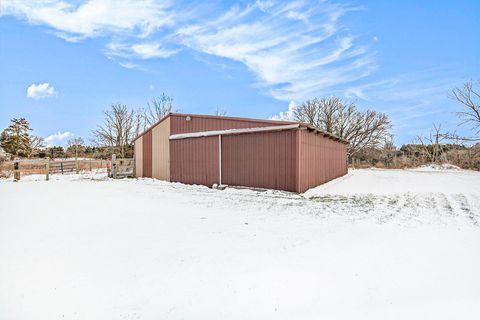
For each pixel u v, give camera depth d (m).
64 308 2.43
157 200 7.56
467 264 3.16
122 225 4.81
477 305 2.35
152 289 2.71
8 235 4.22
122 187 10.53
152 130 14.47
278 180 9.62
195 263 3.24
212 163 11.52
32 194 8.27
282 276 2.92
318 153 11.24
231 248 3.70
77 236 4.19
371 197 8.31
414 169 22.69
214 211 6.07
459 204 6.87
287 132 9.47
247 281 2.83
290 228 4.64
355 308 2.36
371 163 30.27
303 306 2.42
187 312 2.37
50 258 3.38
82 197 7.85
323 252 3.55
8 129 31.00
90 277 2.93
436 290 2.62
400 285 2.72
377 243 3.88
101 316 2.32
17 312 2.39
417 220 5.21
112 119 33.59
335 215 5.65
